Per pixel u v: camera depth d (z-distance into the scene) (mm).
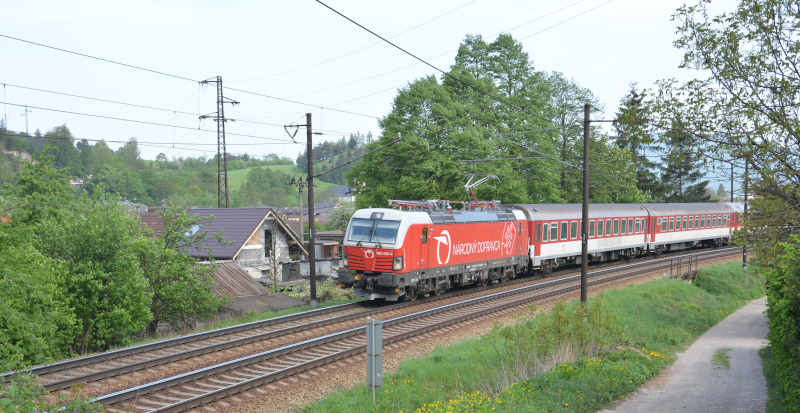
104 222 20438
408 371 14352
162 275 22875
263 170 161375
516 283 29734
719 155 10180
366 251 22812
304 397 12781
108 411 11180
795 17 9430
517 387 12789
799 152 9461
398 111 39562
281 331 17797
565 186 49969
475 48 41656
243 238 35906
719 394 13234
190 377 12992
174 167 181750
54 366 13445
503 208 30406
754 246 12367
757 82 9727
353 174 42250
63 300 18453
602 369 14375
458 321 20422
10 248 15500
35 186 25344
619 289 26859
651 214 40500
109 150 144250
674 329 21812
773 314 13266
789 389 10977
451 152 37719
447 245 24781
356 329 18047
